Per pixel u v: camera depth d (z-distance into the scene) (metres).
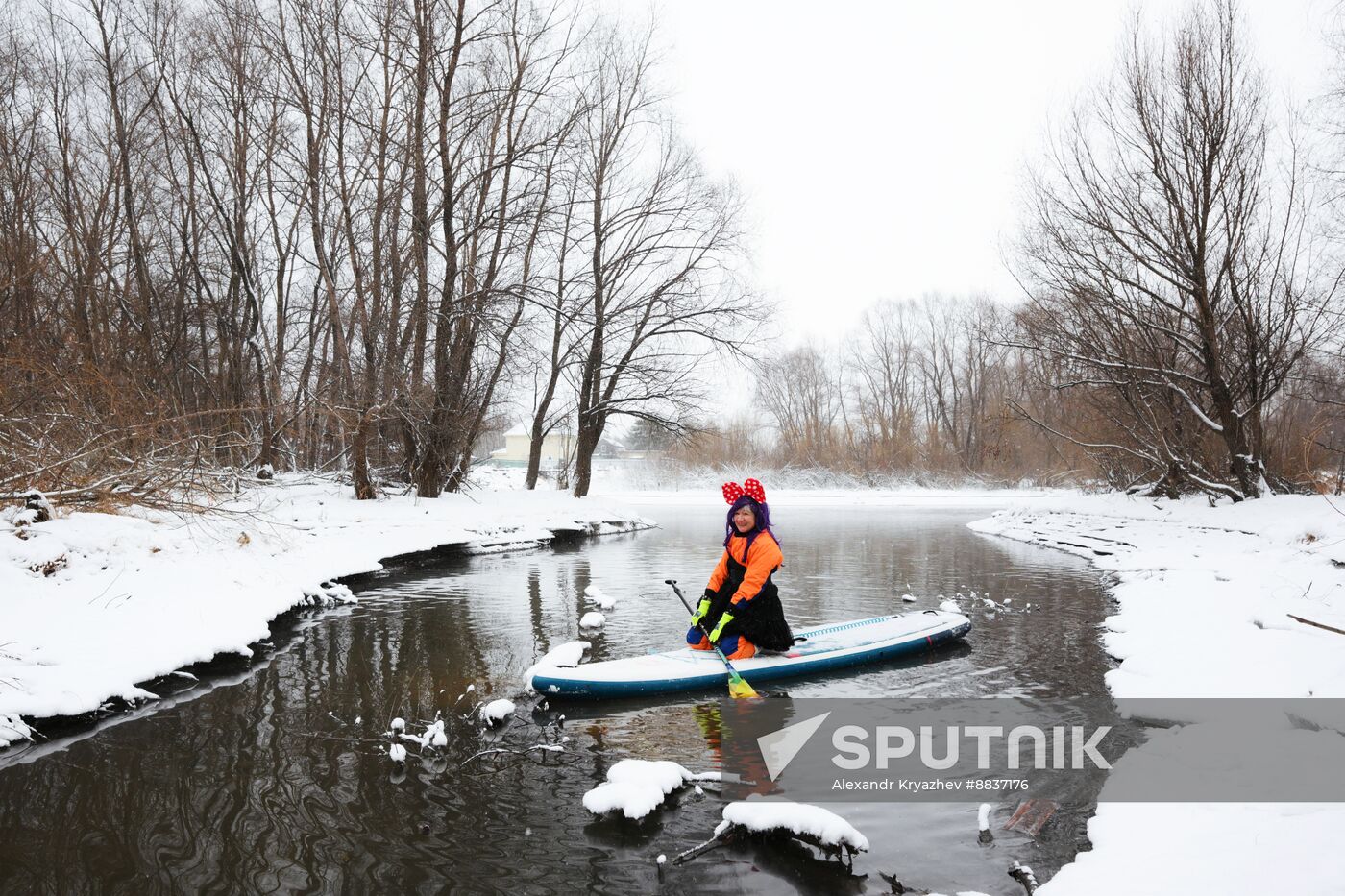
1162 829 3.49
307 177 17.38
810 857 3.55
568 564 13.43
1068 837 3.68
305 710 5.66
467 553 14.45
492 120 19.00
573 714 5.59
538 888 3.34
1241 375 15.43
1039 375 23.45
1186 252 15.25
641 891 3.31
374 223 17.08
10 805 4.14
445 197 16.61
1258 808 3.58
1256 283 15.05
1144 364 16.34
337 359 17.16
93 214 16.45
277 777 4.49
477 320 16.77
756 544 6.54
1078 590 10.70
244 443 14.40
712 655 6.47
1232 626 6.95
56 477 8.65
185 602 7.34
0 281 10.04
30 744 4.97
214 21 16.86
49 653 5.77
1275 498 14.18
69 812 4.06
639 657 6.45
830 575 12.29
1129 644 7.03
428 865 3.53
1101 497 20.72
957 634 7.56
